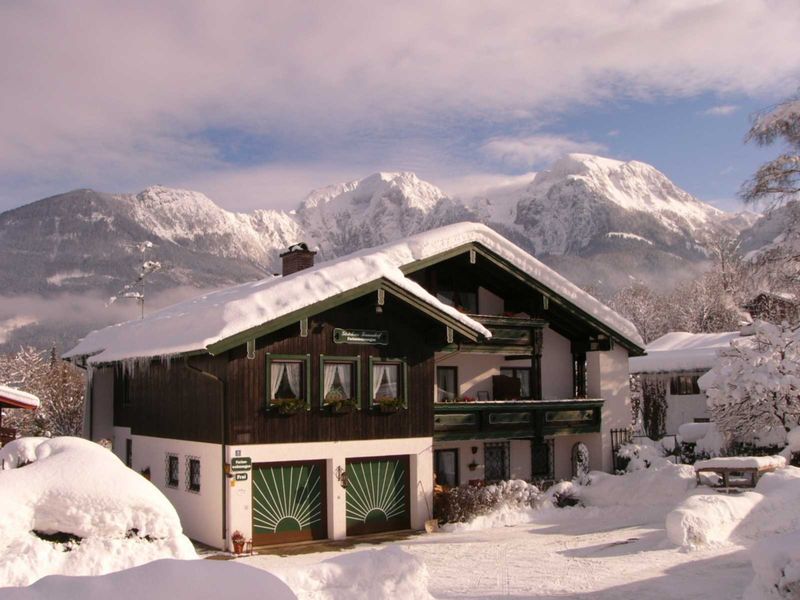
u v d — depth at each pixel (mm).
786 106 21906
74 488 11281
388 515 20453
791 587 9695
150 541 11359
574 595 11914
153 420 21812
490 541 18000
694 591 11844
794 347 24344
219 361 18359
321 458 19281
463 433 22234
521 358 24969
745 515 15742
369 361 20250
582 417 24891
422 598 10281
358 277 19406
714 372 26109
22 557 10453
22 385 44469
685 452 28438
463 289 24766
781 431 25703
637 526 18641
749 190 22766
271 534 18625
